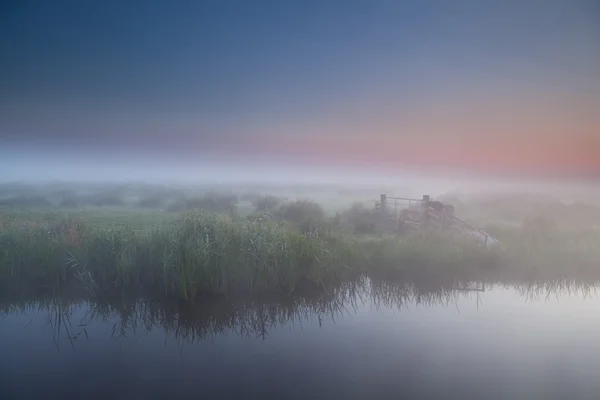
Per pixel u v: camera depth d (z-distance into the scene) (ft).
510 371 15.17
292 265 23.56
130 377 14.65
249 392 13.61
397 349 17.11
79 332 18.99
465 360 16.19
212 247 23.29
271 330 19.47
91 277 22.67
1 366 15.48
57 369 15.20
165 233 23.93
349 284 25.75
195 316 21.48
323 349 17.25
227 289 22.93
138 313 21.48
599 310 21.79
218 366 15.64
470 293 24.64
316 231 27.96
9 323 19.92
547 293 24.61
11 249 23.16
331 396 13.37
